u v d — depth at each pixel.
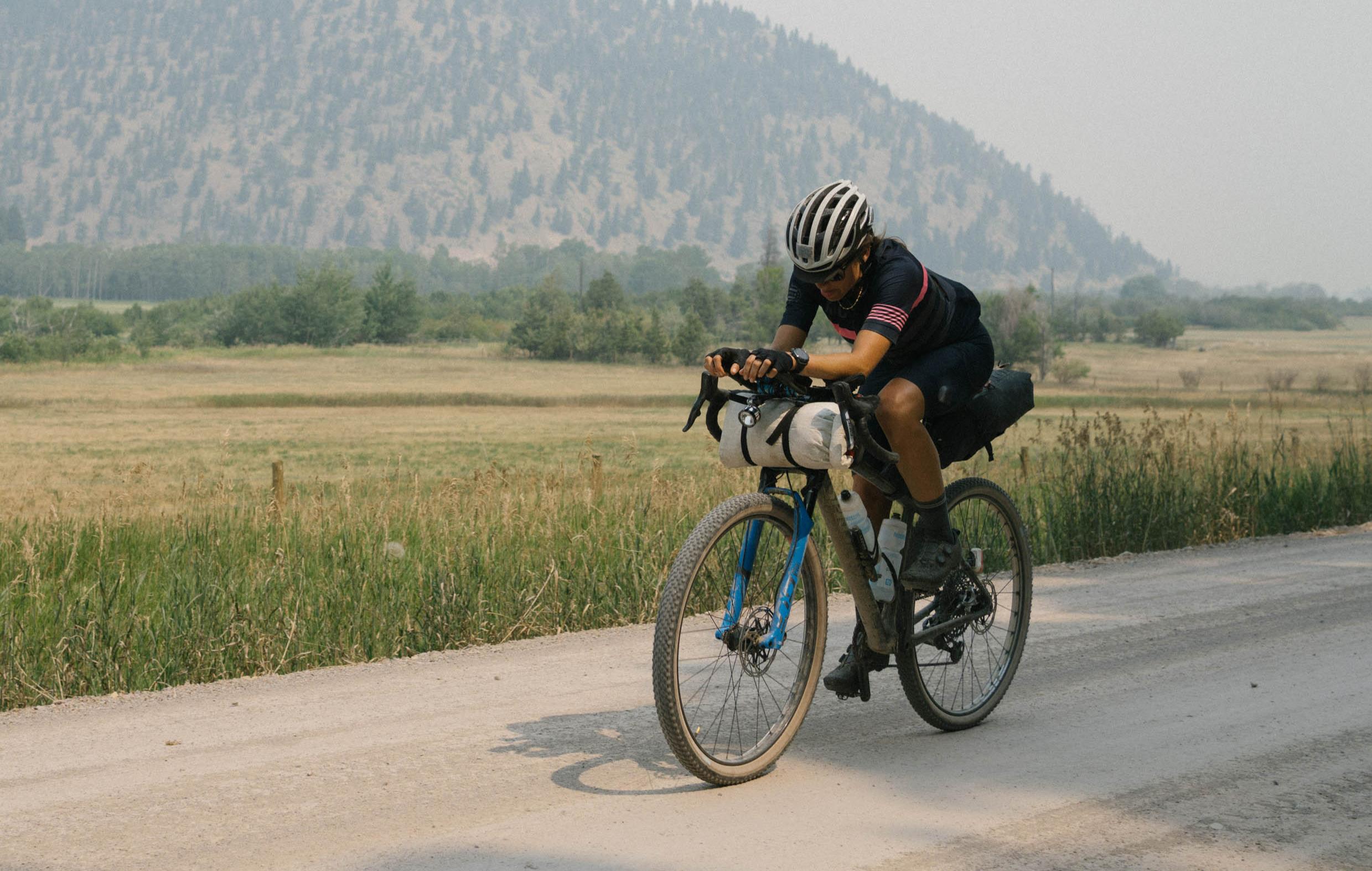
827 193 3.72
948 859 3.12
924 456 3.93
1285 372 143.00
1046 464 11.73
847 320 4.06
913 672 4.19
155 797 3.59
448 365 151.25
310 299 180.88
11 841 3.22
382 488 10.59
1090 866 3.09
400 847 3.17
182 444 56.28
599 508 8.98
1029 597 4.81
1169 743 4.19
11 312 156.12
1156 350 199.50
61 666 5.42
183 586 6.50
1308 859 3.15
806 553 3.90
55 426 67.94
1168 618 6.52
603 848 3.17
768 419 3.66
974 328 4.17
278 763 3.94
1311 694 4.85
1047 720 4.49
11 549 8.34
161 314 186.25
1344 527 11.34
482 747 4.12
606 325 166.88
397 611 6.55
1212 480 10.92
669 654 3.48
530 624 6.66
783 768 3.91
